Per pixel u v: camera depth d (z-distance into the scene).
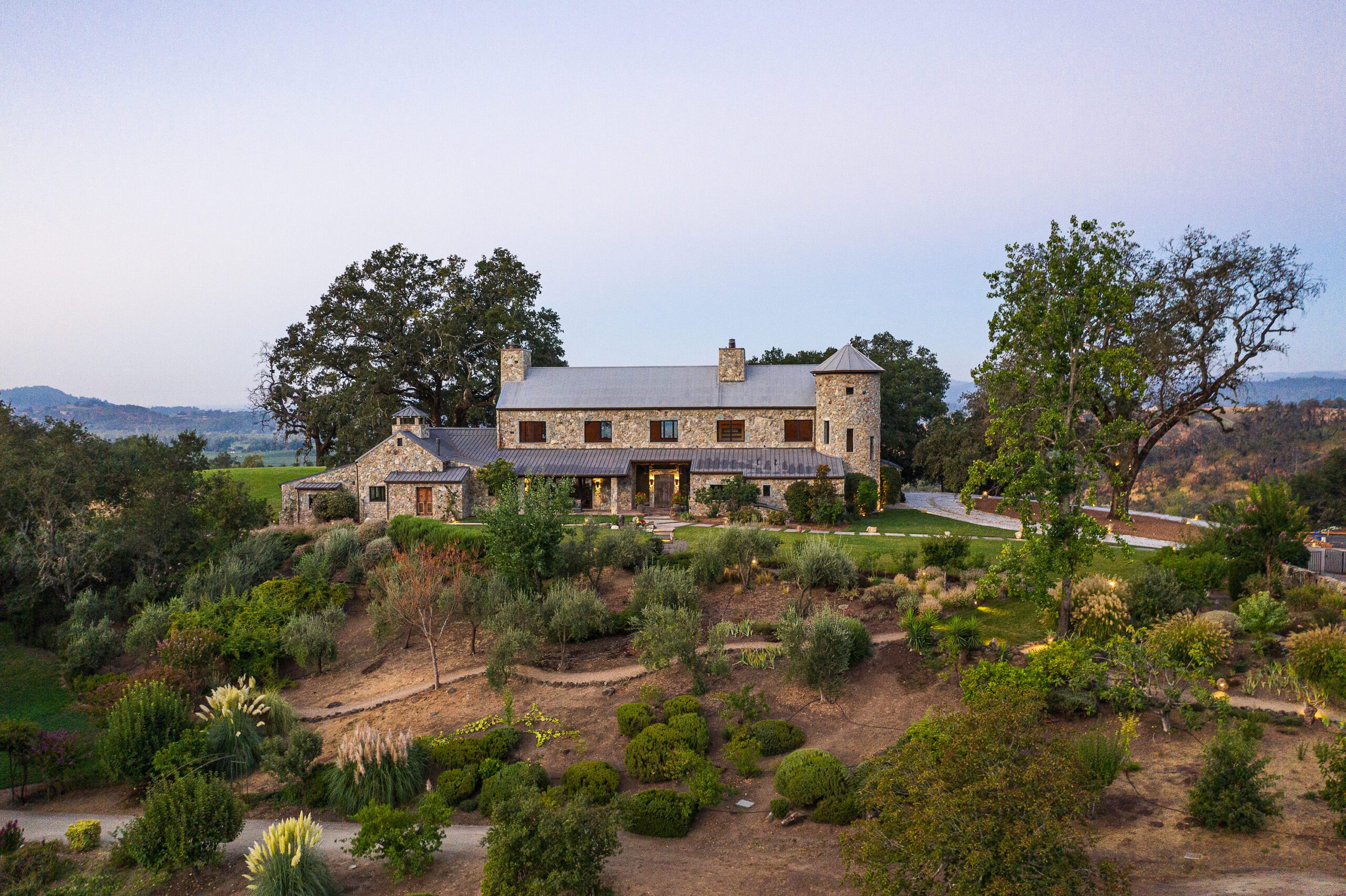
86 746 25.61
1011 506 21.41
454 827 17.17
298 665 29.59
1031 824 9.48
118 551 37.22
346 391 61.62
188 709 23.72
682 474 53.19
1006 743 10.91
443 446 55.12
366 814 15.70
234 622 29.33
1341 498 52.94
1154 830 13.40
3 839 17.53
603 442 54.22
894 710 19.67
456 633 30.97
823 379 51.06
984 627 23.81
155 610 31.42
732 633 25.55
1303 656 17.91
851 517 47.19
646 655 23.08
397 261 65.56
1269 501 24.53
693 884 13.48
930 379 72.94
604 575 33.34
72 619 33.22
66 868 16.78
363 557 39.19
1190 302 40.53
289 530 48.22
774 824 15.57
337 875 15.29
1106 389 24.84
